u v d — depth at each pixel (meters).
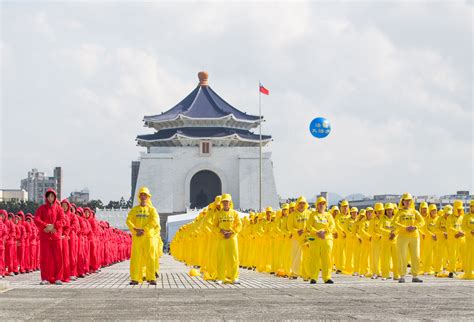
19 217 39.25
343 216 38.06
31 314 15.74
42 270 27.52
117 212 129.25
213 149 136.00
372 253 33.91
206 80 148.88
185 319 14.95
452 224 33.97
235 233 28.77
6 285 23.39
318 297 20.44
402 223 29.69
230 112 139.00
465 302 18.81
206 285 27.55
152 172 133.50
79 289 23.78
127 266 52.75
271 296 20.88
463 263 32.62
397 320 14.80
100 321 14.57
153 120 139.12
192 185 142.12
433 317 15.34
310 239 28.77
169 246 102.38
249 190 133.75
